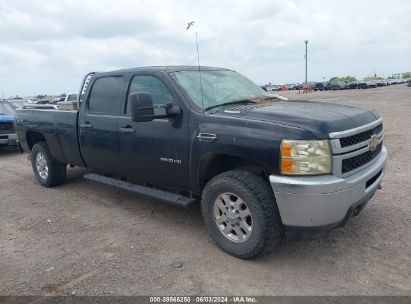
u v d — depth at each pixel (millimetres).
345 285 3279
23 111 6895
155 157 4480
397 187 5816
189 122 4074
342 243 4047
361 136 3668
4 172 8281
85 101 5508
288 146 3295
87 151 5523
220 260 3789
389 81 93375
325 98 34844
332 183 3236
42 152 6531
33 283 3480
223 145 3715
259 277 3455
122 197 5957
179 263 3746
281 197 3350
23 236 4562
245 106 4156
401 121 14641
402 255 3746
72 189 6500
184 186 4336
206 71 4918
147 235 4461
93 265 3775
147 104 3973
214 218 3973
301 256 3814
